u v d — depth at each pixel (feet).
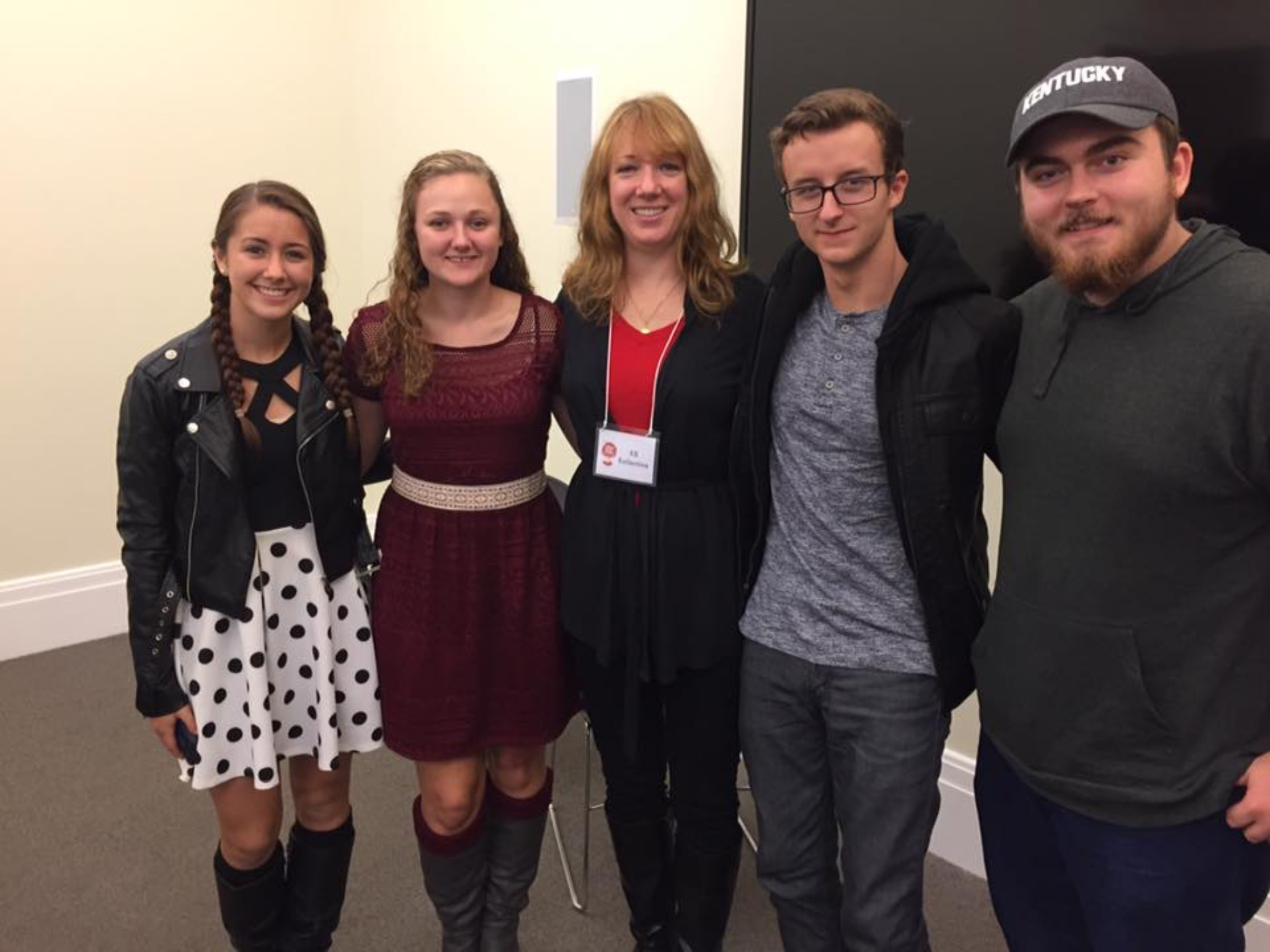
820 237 4.24
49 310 11.07
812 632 4.65
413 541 5.20
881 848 4.63
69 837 7.72
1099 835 3.88
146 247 11.58
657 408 4.85
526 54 10.25
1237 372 3.31
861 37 6.58
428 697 5.22
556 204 10.21
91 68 10.84
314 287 5.08
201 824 7.93
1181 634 3.56
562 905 7.04
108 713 9.87
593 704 5.50
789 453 4.66
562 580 5.33
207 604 4.84
